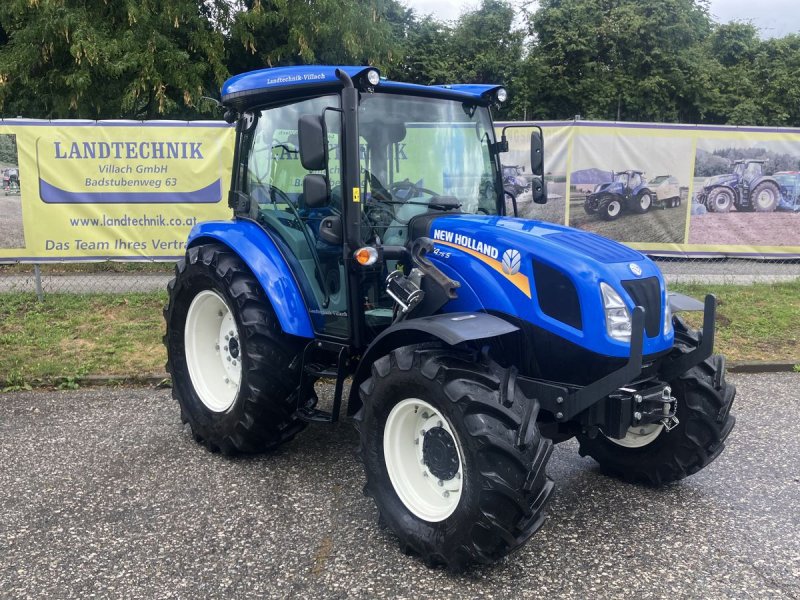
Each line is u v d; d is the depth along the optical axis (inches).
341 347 146.4
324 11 502.3
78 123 299.4
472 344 124.2
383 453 126.5
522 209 342.6
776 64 955.3
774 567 119.3
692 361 131.7
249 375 153.1
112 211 308.8
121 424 187.0
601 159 340.5
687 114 886.4
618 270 122.0
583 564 119.8
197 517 135.4
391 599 109.1
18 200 299.0
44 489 147.3
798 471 160.1
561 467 163.8
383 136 145.8
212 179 314.0
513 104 859.4
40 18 434.3
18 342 253.9
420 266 132.7
